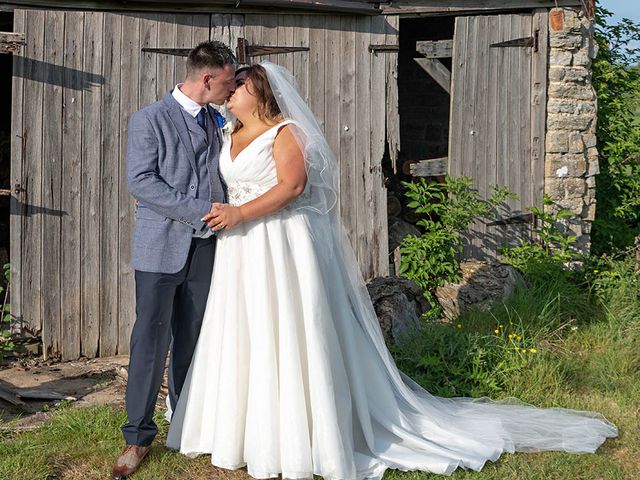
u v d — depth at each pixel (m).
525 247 7.22
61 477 3.88
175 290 4.02
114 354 6.37
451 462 3.96
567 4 7.23
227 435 3.89
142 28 6.30
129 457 3.91
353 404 4.07
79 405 5.00
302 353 3.90
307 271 3.93
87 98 6.18
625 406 4.91
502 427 4.38
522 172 7.33
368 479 3.88
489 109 7.23
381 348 4.38
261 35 6.60
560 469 4.03
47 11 6.06
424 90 10.09
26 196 6.07
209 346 4.04
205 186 3.99
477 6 7.13
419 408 4.38
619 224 8.32
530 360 5.23
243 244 3.95
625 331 6.16
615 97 8.65
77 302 6.24
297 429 3.79
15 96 6.01
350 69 6.81
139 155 3.86
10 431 4.42
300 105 4.04
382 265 6.92
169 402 4.44
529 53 7.26
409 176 9.72
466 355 5.18
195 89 3.96
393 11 6.88
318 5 6.53
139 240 3.94
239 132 4.05
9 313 6.46
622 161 8.36
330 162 4.12
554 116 7.30
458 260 7.31
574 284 7.04
